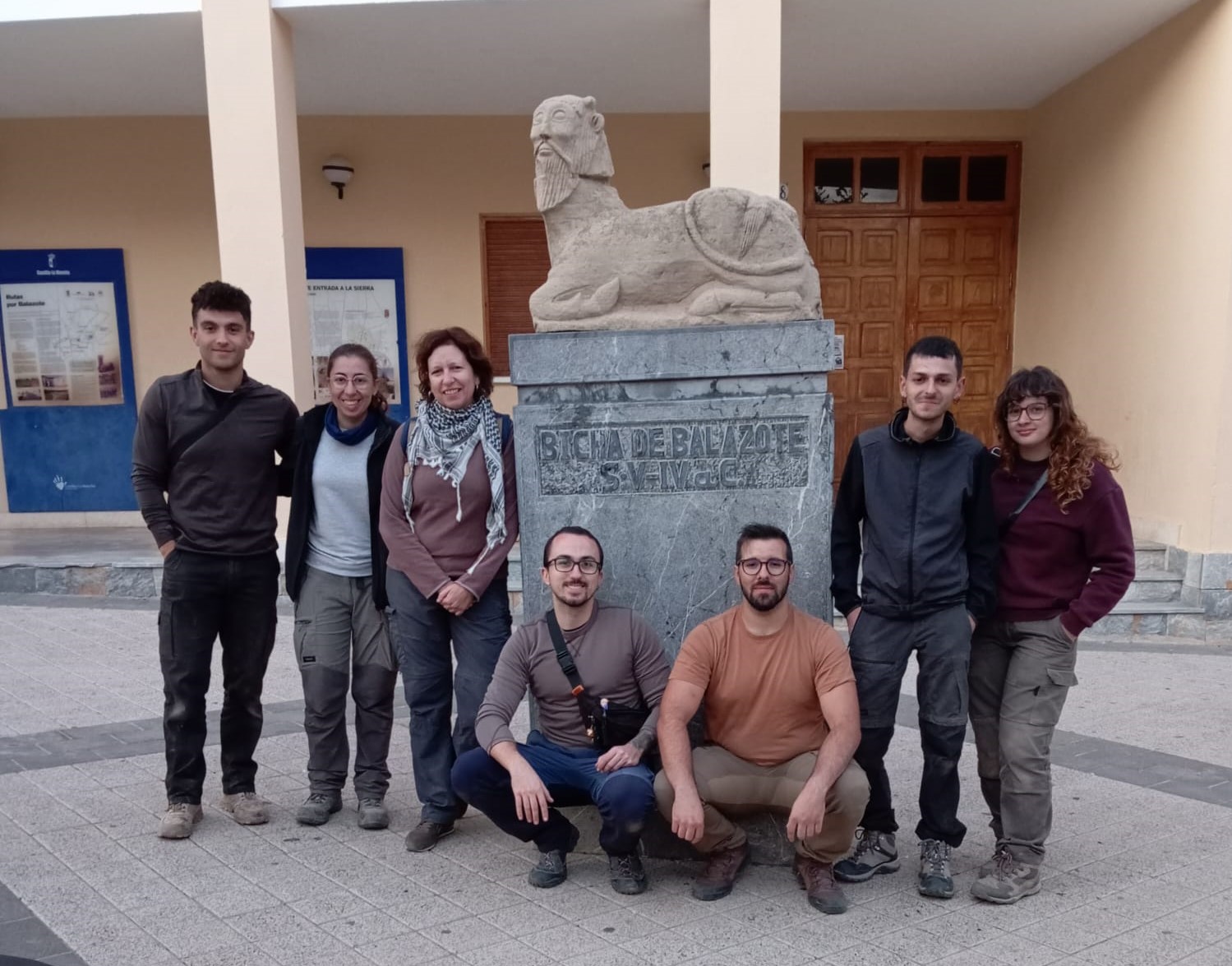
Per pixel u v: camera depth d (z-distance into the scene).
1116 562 2.80
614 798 2.82
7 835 3.38
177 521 3.38
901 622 2.94
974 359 8.98
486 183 8.65
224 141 6.24
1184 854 3.23
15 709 4.77
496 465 3.24
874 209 8.80
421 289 8.73
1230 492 6.11
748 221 3.21
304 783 3.90
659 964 2.55
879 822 3.10
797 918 2.81
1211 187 6.07
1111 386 7.32
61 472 8.76
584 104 3.31
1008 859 2.95
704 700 3.04
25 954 2.60
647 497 3.23
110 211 8.54
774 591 2.81
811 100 8.30
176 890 2.98
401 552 3.26
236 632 3.48
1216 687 5.16
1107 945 2.65
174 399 3.34
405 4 6.05
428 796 3.32
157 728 4.48
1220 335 6.02
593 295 3.24
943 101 8.39
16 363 8.62
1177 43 6.38
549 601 3.26
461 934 2.72
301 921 2.79
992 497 2.95
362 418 3.48
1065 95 7.95
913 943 2.66
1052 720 2.92
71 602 6.93
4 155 8.41
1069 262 7.96
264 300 6.37
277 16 6.20
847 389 8.98
